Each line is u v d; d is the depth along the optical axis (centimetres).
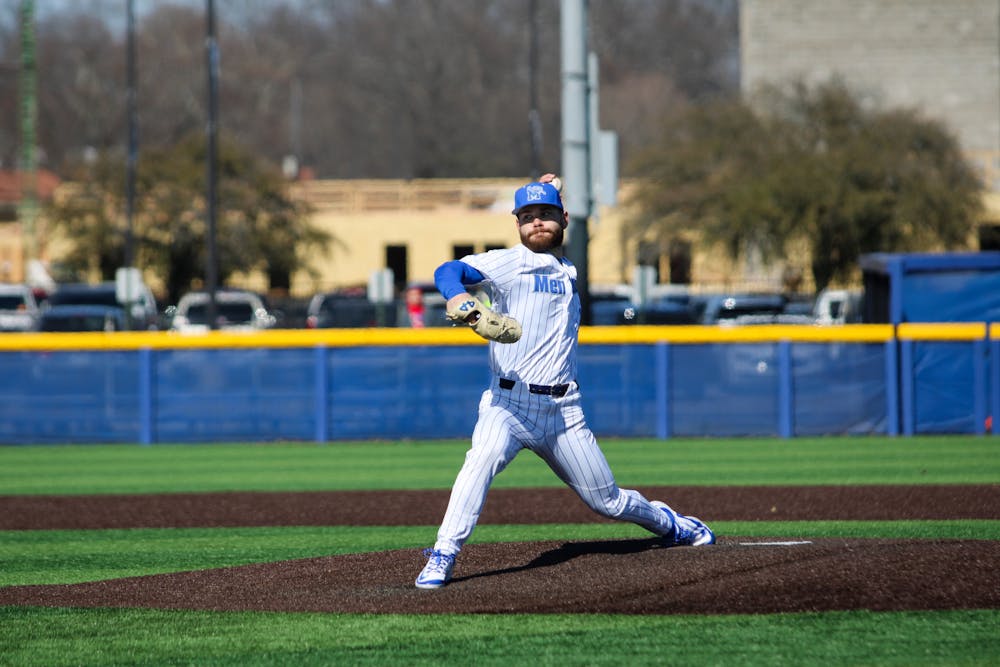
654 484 3541
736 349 4947
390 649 1692
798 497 3194
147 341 5031
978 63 13650
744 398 4944
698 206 10775
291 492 3500
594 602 1894
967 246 10662
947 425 4919
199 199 12988
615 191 4669
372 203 15025
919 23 13662
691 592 1925
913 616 1791
